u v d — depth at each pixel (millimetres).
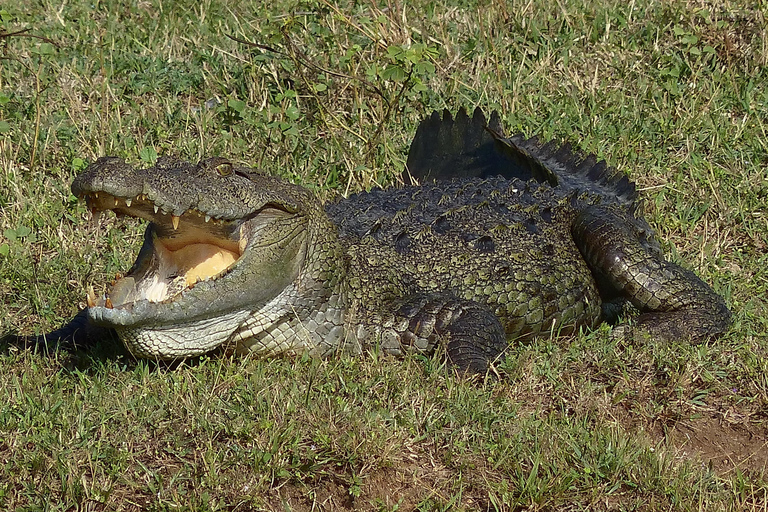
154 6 18859
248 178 10000
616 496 8664
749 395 10328
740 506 8586
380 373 9938
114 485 8383
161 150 14867
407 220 11812
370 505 8438
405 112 15969
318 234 10469
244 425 8906
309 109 15875
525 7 18234
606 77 16984
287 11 17453
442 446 9008
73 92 15578
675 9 18000
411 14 18125
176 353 9922
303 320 10375
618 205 12953
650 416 9867
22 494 8281
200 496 8234
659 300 11773
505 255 11688
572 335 12109
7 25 16594
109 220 13469
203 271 10133
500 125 14562
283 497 8438
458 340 10484
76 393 9539
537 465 8594
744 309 12008
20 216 13367
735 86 16562
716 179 14711
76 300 11906
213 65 16625
